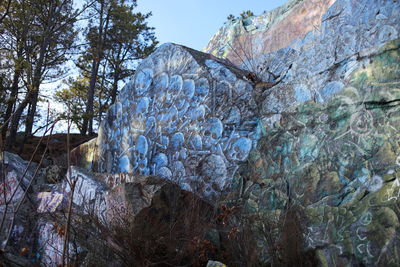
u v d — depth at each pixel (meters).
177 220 4.31
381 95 4.41
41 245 4.27
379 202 3.84
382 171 4.05
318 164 4.68
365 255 3.64
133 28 18.86
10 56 12.11
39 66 12.97
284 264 3.93
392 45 4.54
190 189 5.85
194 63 6.74
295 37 6.77
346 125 4.64
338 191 4.30
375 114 4.41
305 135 5.02
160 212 4.44
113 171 7.51
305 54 5.75
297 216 4.37
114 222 4.12
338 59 5.18
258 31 7.86
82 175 5.23
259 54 7.48
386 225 3.64
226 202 5.26
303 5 6.81
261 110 5.77
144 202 4.40
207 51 9.14
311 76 5.37
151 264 3.67
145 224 4.14
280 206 4.78
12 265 3.16
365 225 3.79
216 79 6.36
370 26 5.09
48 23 14.14
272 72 6.68
